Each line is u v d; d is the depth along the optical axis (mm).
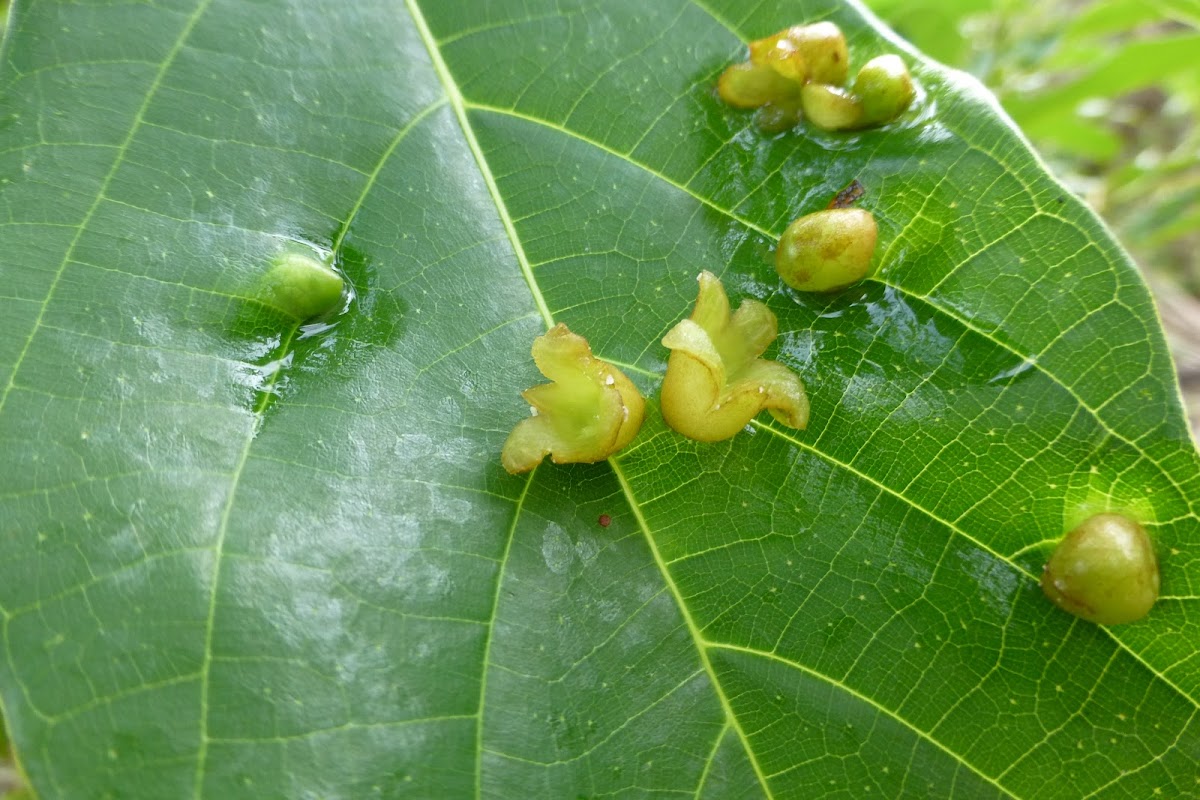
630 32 222
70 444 202
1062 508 211
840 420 213
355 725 199
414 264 214
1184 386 336
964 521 212
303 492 205
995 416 213
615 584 208
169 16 216
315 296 209
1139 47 271
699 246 217
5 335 204
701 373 209
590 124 220
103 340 206
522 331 214
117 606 199
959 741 208
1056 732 209
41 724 196
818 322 215
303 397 208
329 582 203
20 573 199
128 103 213
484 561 206
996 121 216
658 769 205
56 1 215
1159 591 210
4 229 208
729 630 208
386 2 221
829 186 218
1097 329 212
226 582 201
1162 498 210
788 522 211
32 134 211
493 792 201
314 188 214
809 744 207
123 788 195
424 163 217
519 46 221
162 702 197
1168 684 209
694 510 211
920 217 216
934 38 274
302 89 217
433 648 203
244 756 197
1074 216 214
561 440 208
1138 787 208
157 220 210
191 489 203
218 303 209
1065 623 210
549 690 204
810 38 218
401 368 210
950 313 214
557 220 217
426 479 207
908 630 210
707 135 220
